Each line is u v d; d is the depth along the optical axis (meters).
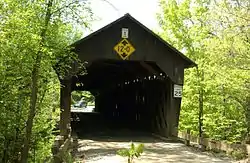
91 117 29.11
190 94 16.75
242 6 12.25
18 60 5.95
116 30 15.28
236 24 11.94
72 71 13.88
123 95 26.50
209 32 16.69
